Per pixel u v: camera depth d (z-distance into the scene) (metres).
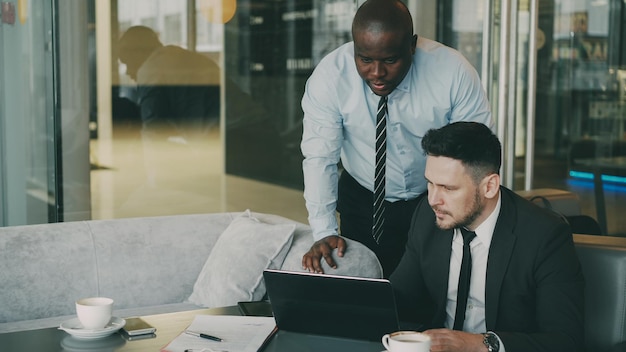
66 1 4.39
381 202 3.21
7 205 4.58
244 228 3.42
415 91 3.07
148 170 4.59
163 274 3.47
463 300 2.37
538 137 5.29
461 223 2.30
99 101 4.48
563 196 4.16
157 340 2.18
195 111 4.61
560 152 5.37
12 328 3.12
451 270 2.46
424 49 3.08
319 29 4.75
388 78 2.75
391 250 3.39
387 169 3.27
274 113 4.76
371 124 3.16
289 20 4.70
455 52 3.10
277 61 4.71
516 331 2.33
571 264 2.30
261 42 4.66
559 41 5.28
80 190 4.52
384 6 2.68
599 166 5.48
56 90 4.43
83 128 4.48
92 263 3.36
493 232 2.35
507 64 4.89
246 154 4.73
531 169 5.12
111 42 4.46
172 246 3.51
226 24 4.59
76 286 3.33
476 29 5.04
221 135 4.68
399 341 1.87
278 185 4.84
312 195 3.13
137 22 4.47
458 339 2.09
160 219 3.57
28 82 4.48
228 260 3.31
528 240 2.32
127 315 3.27
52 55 4.42
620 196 5.57
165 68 4.54
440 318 2.46
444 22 5.08
